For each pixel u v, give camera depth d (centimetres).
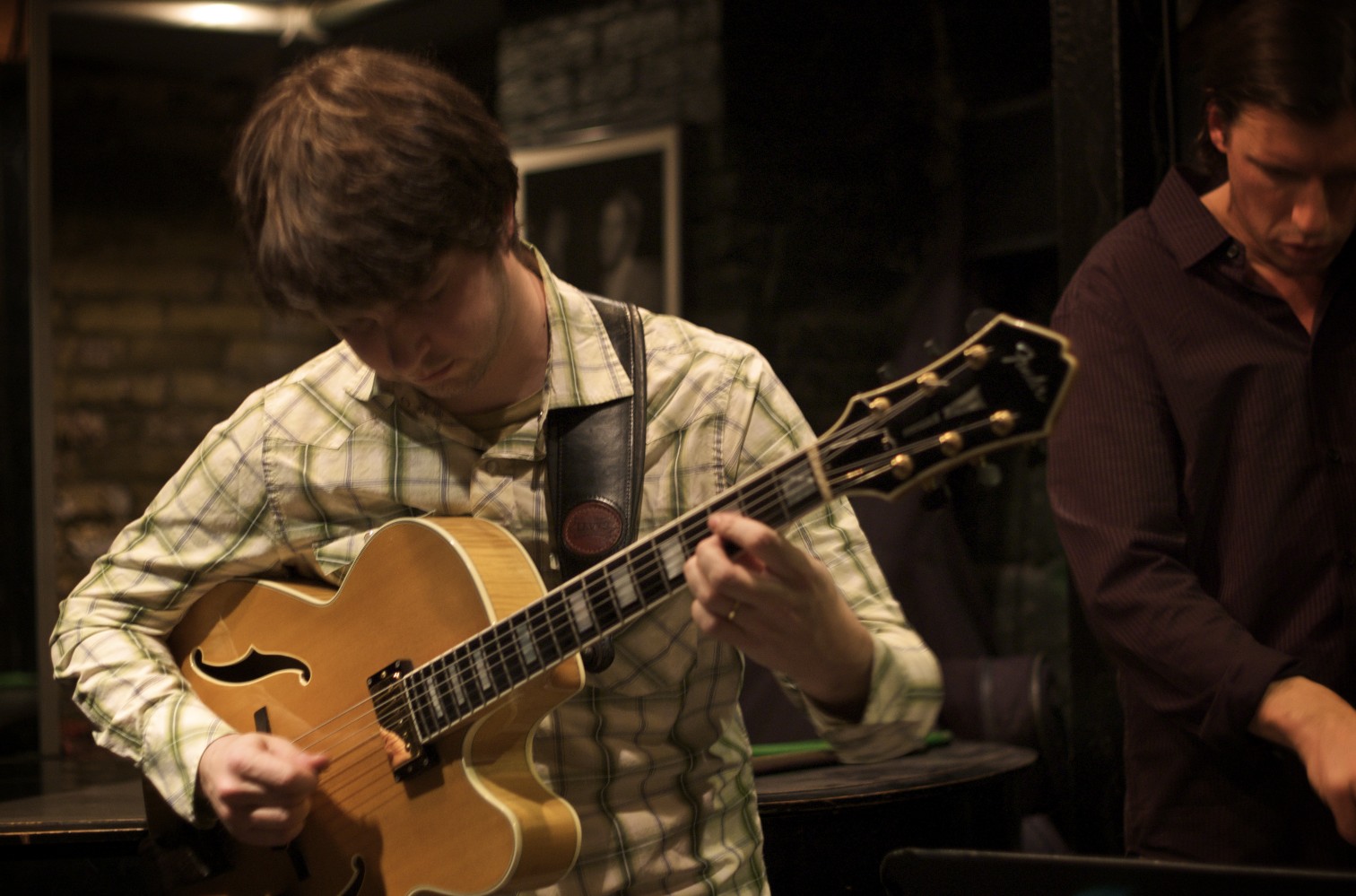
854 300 403
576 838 124
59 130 457
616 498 128
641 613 116
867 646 113
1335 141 136
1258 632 149
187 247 473
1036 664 296
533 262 136
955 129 407
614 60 407
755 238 388
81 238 460
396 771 131
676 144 390
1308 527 147
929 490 108
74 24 422
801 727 265
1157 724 152
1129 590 144
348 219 113
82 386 458
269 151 119
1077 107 212
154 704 139
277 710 140
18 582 281
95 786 210
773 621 107
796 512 108
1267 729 132
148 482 464
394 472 136
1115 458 150
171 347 470
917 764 211
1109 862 104
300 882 139
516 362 130
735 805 133
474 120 121
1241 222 149
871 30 409
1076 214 213
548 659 121
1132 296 154
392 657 134
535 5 423
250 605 146
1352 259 148
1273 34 138
